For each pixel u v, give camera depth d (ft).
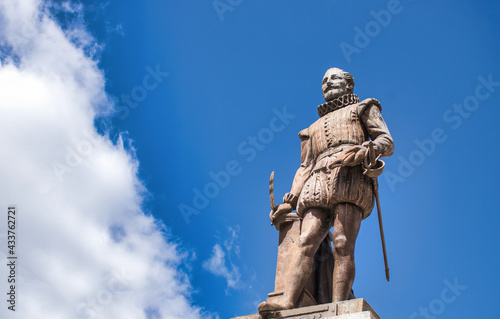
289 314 24.40
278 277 26.89
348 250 25.68
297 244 27.20
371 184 26.66
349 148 26.07
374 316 23.61
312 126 28.76
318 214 26.61
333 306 23.79
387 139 26.43
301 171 28.37
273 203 28.30
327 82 29.17
